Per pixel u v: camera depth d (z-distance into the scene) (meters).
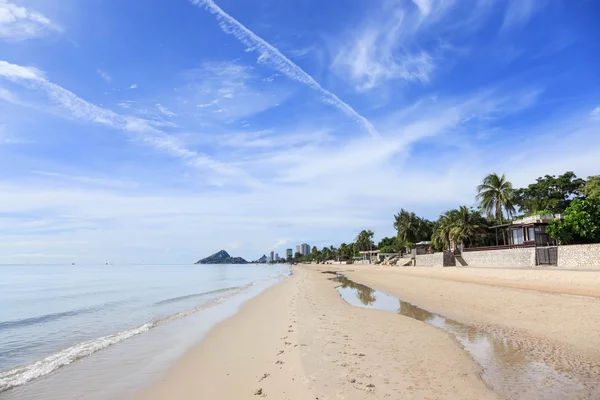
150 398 9.05
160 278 78.88
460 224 62.41
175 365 11.80
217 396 8.77
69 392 9.73
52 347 15.34
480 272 36.44
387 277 53.38
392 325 16.86
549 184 65.38
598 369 10.23
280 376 9.73
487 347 12.84
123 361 12.49
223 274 106.88
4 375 11.27
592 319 15.45
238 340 14.72
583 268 29.64
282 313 21.34
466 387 8.88
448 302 24.55
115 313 24.45
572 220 34.94
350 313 20.70
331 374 9.62
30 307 28.34
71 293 40.44
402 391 8.51
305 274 87.88
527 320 16.69
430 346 12.86
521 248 39.81
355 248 153.50
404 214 95.75
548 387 9.04
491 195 61.22
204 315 22.38
